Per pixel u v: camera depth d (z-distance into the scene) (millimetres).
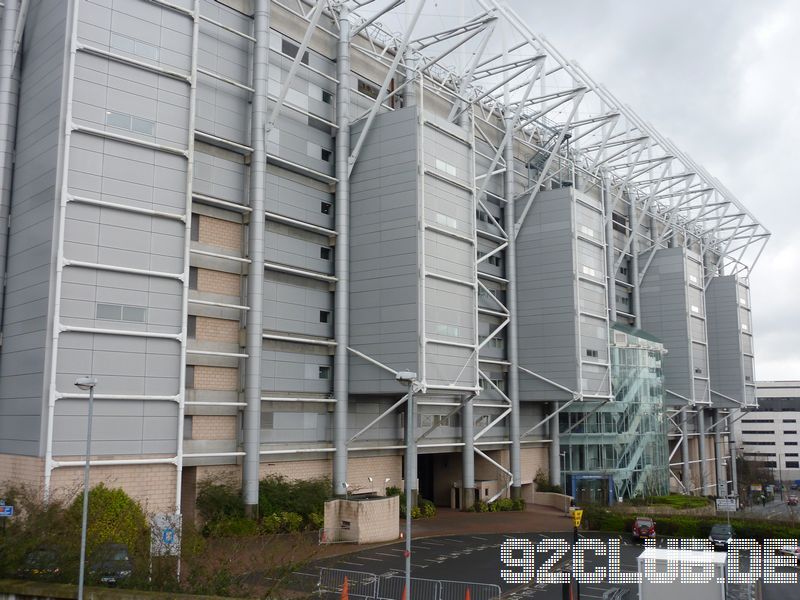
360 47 54531
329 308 50812
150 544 24250
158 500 35969
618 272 91062
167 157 38062
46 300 34344
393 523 44688
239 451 43000
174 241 37906
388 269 48906
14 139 38656
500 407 65562
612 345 73062
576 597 28953
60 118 34969
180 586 22375
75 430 33969
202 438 41812
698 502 70312
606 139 75438
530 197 68375
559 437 71000
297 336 48281
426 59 60406
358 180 51031
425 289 48469
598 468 70312
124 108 36812
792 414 179375
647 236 98250
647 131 83812
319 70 51969
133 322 36156
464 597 29922
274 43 48875
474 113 66312
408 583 23016
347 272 50219
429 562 37750
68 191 34812
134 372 35906
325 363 50031
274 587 22938
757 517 54594
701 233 109625
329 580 31766
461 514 57906
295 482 45375
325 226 51156
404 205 48781
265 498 42625
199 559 24156
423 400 54875
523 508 62875
